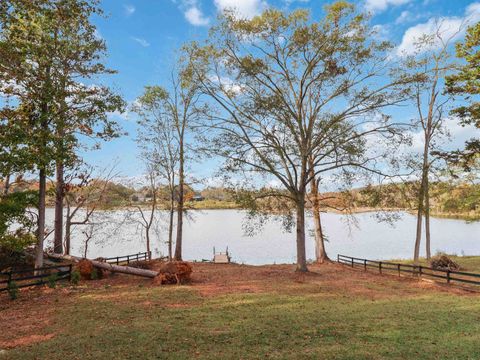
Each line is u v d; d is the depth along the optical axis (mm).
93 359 8234
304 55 22703
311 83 23688
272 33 22328
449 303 14508
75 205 30297
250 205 21953
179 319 11773
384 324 11336
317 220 30719
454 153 23750
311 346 9203
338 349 8953
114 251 49344
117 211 31922
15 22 16188
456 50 22109
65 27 18219
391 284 19359
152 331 10367
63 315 12180
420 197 23312
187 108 29594
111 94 19172
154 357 8367
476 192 29094
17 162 16188
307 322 11523
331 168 22938
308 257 46406
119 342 9383
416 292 17078
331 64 22094
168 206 31031
